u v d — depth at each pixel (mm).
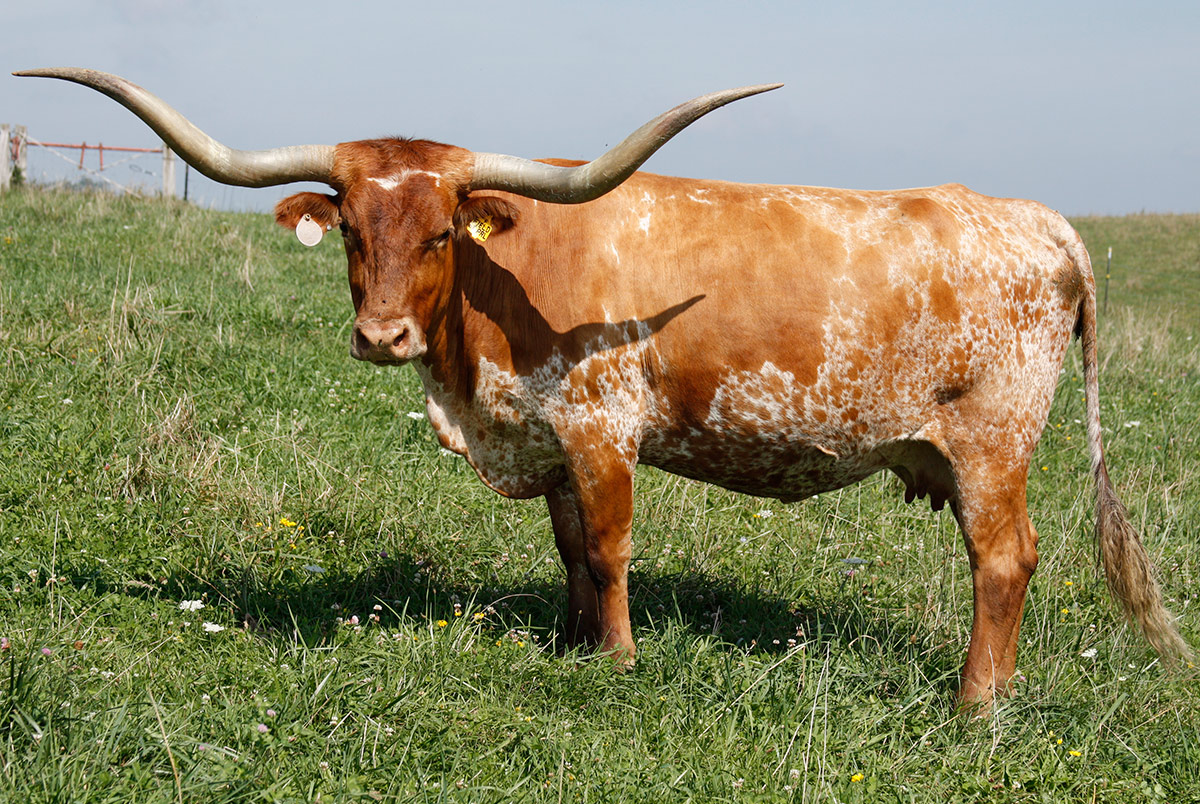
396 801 3074
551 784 3289
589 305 4227
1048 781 3613
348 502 5371
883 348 4203
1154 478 7156
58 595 4121
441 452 6336
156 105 3656
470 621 4469
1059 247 4434
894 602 5145
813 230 4262
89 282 9242
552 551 5414
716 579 5133
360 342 3719
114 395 6340
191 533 4895
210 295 9133
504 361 4336
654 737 3713
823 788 3357
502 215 3996
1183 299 20875
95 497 5066
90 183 17828
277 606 4422
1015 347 4285
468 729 3555
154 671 3691
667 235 4273
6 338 7137
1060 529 6047
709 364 4230
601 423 4281
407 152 3922
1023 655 4629
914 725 3967
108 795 2828
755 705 3945
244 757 3111
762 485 4648
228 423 6328
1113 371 10375
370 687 3705
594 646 4570
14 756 2881
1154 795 3592
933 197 4445
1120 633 4785
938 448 4332
